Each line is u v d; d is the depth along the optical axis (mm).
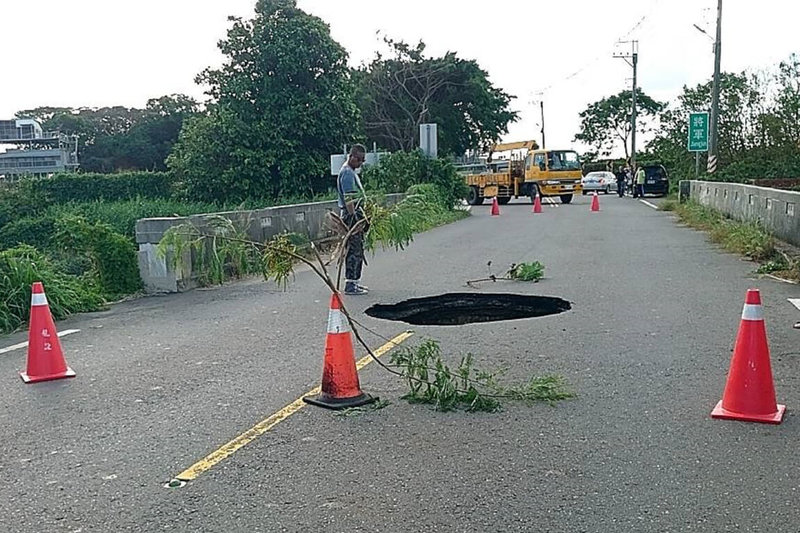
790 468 4770
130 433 5754
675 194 41188
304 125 31938
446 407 6074
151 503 4562
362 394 6324
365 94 54844
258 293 11938
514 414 5895
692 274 12445
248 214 14602
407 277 13000
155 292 12367
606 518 4191
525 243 18016
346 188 11234
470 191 35906
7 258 10477
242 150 31484
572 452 5109
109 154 81562
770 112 33812
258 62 32094
